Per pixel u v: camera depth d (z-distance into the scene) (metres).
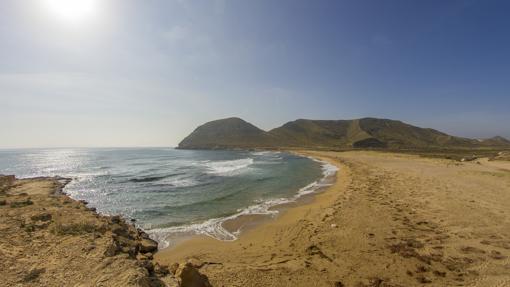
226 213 16.97
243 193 23.06
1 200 14.64
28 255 7.46
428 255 9.35
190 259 9.73
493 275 7.98
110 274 6.45
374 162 44.66
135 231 12.76
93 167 52.78
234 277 8.16
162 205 19.45
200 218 15.99
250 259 9.75
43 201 15.44
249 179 31.27
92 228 10.23
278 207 18.17
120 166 54.09
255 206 18.61
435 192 18.55
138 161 68.88
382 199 17.42
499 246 9.88
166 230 13.85
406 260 9.06
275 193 22.91
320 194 21.92
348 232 11.79
